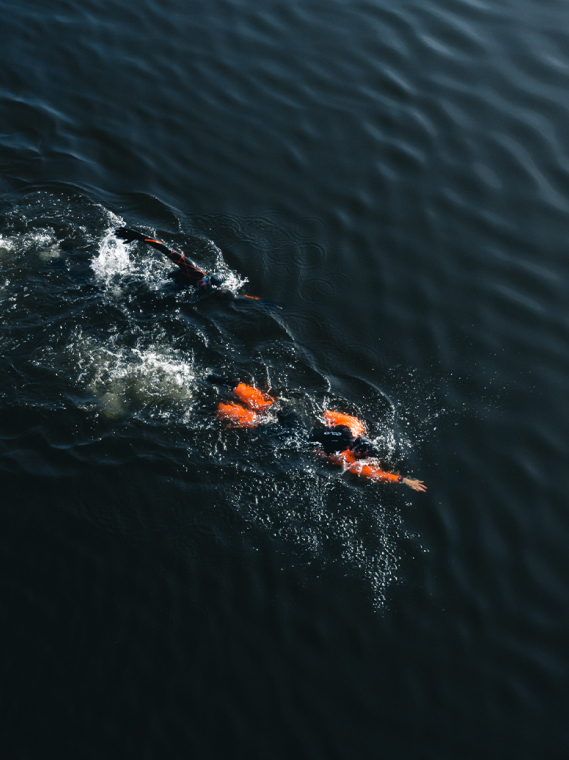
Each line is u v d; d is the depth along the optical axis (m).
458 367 8.11
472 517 6.77
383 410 7.61
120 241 9.09
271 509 6.66
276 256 9.24
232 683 5.57
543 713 5.53
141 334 7.99
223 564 6.27
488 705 5.55
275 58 12.20
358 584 6.23
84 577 6.11
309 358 8.04
